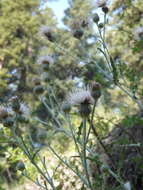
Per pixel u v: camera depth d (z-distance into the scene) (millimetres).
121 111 4957
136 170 4086
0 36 19641
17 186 4660
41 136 3002
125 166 4273
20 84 18047
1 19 20047
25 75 18750
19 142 2910
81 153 2877
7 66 19125
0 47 19969
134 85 3703
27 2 20750
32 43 19188
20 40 19688
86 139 2600
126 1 6234
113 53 10977
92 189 2643
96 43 3990
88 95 2732
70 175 4496
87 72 4055
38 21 20000
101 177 3299
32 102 16062
